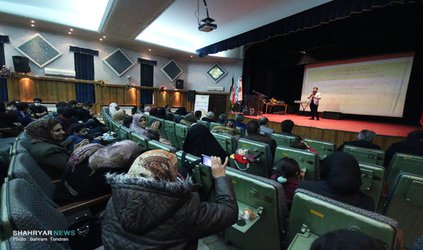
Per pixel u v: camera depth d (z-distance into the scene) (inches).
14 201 29.3
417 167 72.0
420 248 27.7
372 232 29.3
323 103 340.8
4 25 249.0
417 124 256.5
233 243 59.8
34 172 53.7
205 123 162.6
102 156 54.8
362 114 296.8
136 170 30.7
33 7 231.9
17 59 248.8
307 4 179.9
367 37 226.8
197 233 29.7
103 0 222.2
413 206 52.6
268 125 259.4
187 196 29.2
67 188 56.0
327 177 47.6
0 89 255.3
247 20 236.5
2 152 60.7
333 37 252.2
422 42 227.8
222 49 293.0
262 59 357.7
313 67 355.3
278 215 43.8
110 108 229.5
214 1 200.1
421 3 173.9
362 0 149.3
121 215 27.1
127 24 231.9
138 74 367.2
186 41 343.3
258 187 44.4
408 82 257.8
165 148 68.6
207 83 423.2
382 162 86.2
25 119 177.6
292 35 279.7
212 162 42.3
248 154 81.8
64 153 73.4
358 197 45.3
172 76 407.2
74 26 254.1
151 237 27.1
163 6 185.3
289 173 57.5
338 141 195.3
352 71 304.5
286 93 416.5
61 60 290.4
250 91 370.0
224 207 33.8
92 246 50.6
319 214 34.8
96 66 320.8
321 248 20.5
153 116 196.4
